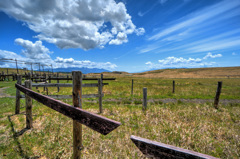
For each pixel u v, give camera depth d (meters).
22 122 4.95
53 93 12.20
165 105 7.93
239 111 6.75
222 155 3.11
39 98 2.68
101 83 6.45
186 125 4.83
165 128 4.42
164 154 1.01
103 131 1.29
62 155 2.97
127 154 3.04
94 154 3.01
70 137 3.75
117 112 6.45
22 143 3.43
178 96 11.84
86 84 6.13
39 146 3.36
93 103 8.80
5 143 3.43
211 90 15.77
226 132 4.26
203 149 3.28
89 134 3.98
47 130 4.24
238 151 3.20
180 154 0.93
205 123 5.01
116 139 3.72
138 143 1.16
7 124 4.78
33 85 5.42
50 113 6.06
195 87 18.92
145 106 6.60
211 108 7.26
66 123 4.80
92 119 1.45
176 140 3.63
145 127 4.57
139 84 23.28
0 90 14.12
